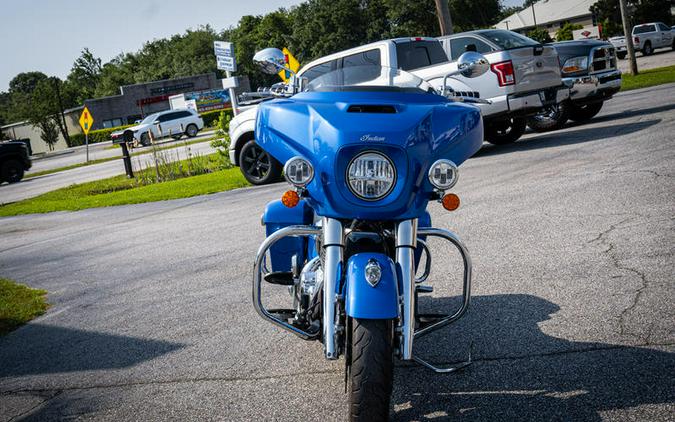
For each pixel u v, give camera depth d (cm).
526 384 357
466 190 905
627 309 441
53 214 1366
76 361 469
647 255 540
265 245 367
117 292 647
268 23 11381
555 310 457
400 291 332
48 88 7638
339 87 414
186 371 425
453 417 329
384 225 357
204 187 1427
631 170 860
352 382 300
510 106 1184
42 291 687
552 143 1222
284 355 435
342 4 8812
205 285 629
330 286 329
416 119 338
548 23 9431
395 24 8744
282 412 354
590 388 344
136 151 3578
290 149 357
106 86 14100
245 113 1334
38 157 5597
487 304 486
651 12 6581
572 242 605
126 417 369
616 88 1449
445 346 421
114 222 1112
